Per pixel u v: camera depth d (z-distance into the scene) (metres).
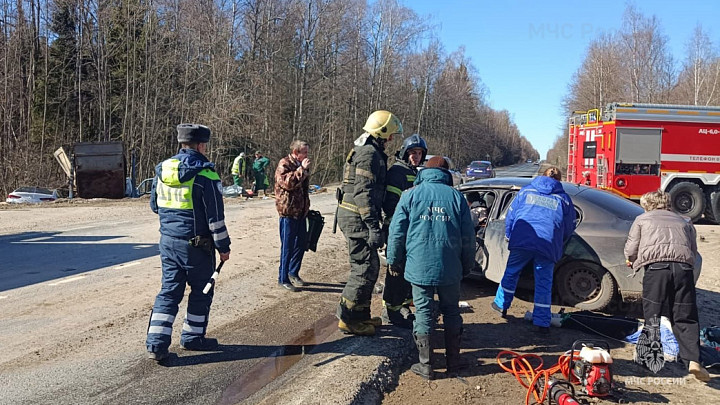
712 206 14.96
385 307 5.57
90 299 6.23
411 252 4.40
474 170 33.62
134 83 32.91
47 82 32.75
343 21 41.06
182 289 4.52
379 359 4.62
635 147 14.83
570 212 5.59
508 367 4.68
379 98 44.12
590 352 4.18
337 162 40.03
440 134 65.12
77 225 12.21
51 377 4.14
